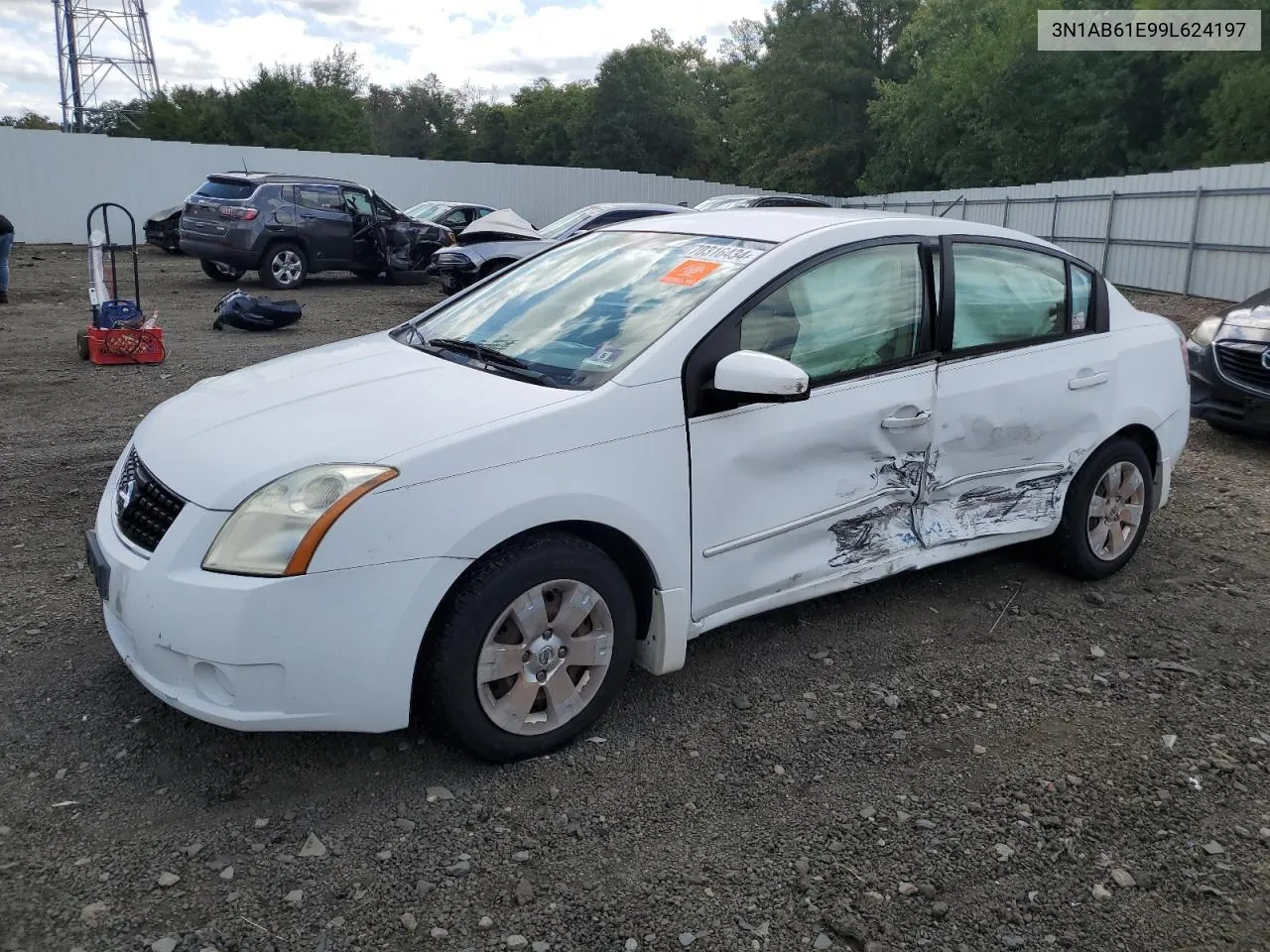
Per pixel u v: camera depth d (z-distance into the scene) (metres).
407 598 2.67
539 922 2.38
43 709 3.20
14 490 5.41
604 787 2.92
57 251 21.83
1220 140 26.19
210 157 25.52
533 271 4.12
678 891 2.51
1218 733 3.34
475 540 2.74
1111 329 4.50
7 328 11.12
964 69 33.12
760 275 3.38
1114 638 4.03
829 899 2.50
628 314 3.41
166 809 2.73
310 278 18.72
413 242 17.41
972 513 4.07
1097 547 4.53
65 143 23.55
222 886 2.46
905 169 39.56
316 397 3.15
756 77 46.69
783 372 3.01
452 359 3.48
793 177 44.81
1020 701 3.51
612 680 3.13
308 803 2.79
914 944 2.36
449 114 88.44
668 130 58.81
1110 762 3.15
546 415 2.91
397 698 2.72
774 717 3.34
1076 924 2.45
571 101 65.06
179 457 2.91
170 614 2.64
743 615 3.43
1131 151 30.64
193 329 11.52
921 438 3.76
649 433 3.07
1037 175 32.22
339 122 48.75
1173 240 18.61
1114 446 4.48
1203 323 7.64
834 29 43.88
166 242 21.14
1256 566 4.86
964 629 4.06
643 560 3.15
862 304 3.63
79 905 2.37
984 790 2.98
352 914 2.38
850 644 3.89
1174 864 2.68
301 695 2.62
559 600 2.98
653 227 4.12
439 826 2.71
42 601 4.01
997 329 4.05
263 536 2.62
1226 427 7.23
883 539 3.77
